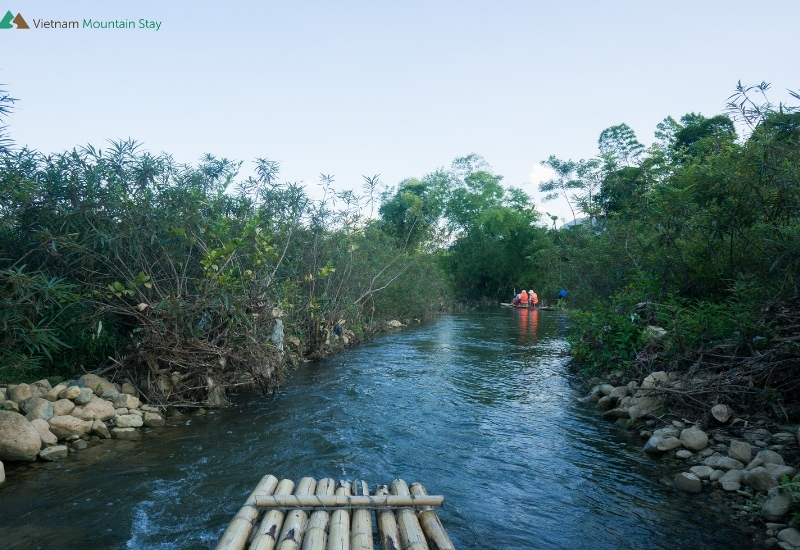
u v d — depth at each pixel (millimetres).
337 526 4289
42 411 6773
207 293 8789
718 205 9055
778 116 7770
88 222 8391
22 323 7688
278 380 10273
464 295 45969
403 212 32188
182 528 4844
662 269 11102
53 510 5133
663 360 8805
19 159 8039
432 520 4543
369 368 12828
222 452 6805
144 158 8898
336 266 16234
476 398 9852
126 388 8461
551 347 16703
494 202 47938
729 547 4551
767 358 6926
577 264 17797
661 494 5613
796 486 4805
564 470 6316
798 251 7352
